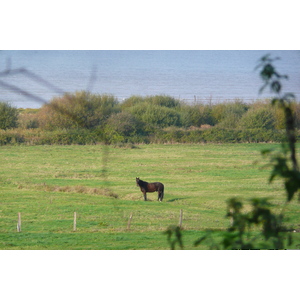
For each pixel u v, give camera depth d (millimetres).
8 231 75688
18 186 118938
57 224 81438
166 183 132500
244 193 114062
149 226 78812
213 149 196000
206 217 86562
